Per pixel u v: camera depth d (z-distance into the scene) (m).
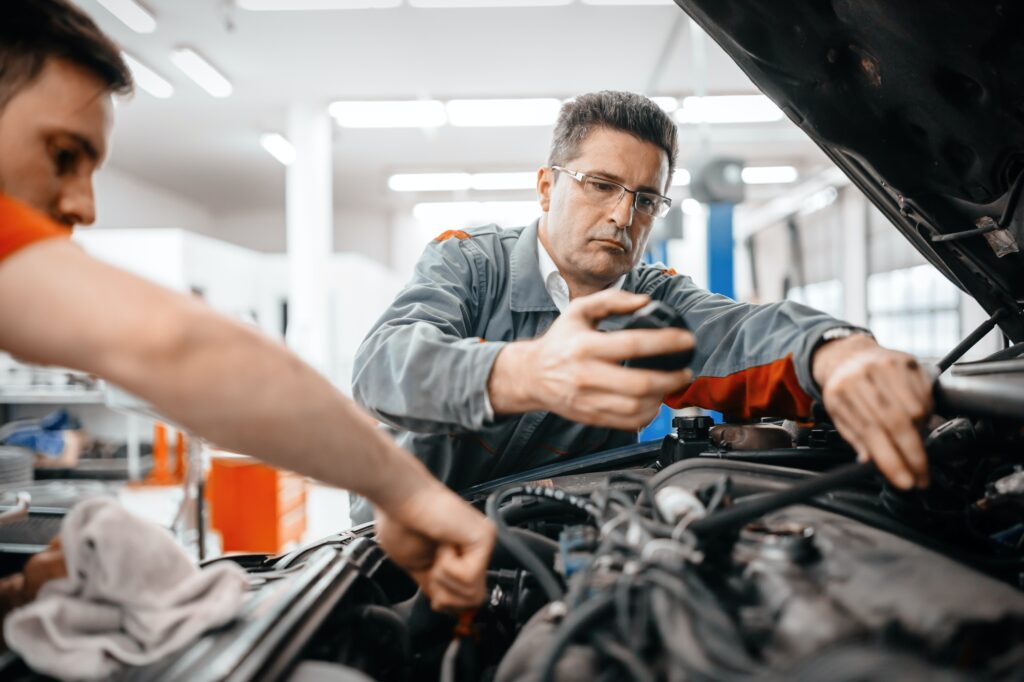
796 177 6.66
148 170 6.36
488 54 4.04
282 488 2.67
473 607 0.45
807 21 0.66
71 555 0.39
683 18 3.59
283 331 5.72
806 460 0.66
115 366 0.31
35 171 0.40
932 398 0.48
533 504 0.62
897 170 0.74
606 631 0.34
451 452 0.89
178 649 0.37
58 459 4.07
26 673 0.38
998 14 0.55
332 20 3.60
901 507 0.50
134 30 3.69
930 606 0.32
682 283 1.06
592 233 0.92
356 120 5.08
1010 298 0.79
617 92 0.93
